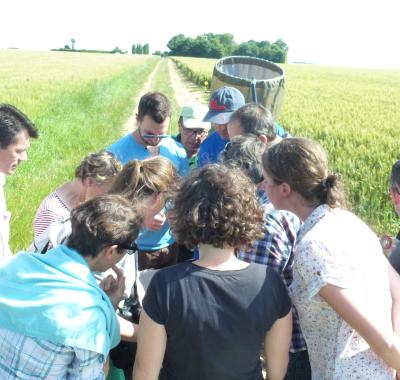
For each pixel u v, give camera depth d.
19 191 6.71
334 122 14.84
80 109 16.08
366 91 33.03
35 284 1.75
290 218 2.27
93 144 11.28
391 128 13.74
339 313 1.69
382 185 7.30
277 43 110.75
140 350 1.73
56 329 1.68
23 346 1.71
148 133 3.75
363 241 1.80
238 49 107.94
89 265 1.91
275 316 1.74
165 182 2.41
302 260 1.76
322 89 33.56
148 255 3.51
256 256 2.17
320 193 1.90
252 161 2.42
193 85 36.25
